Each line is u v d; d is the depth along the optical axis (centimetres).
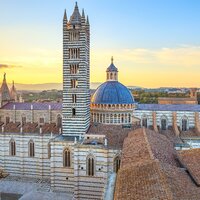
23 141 10175
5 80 12750
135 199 3759
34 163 10112
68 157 8688
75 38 9175
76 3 9312
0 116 11900
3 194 8731
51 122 11331
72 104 9306
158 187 3928
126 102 10062
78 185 8238
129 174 4734
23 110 11625
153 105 11119
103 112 10038
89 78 9931
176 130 10025
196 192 4050
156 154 5569
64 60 9281
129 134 8188
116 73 10612
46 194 8575
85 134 8712
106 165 7975
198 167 5062
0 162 10444
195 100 17838
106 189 5166
